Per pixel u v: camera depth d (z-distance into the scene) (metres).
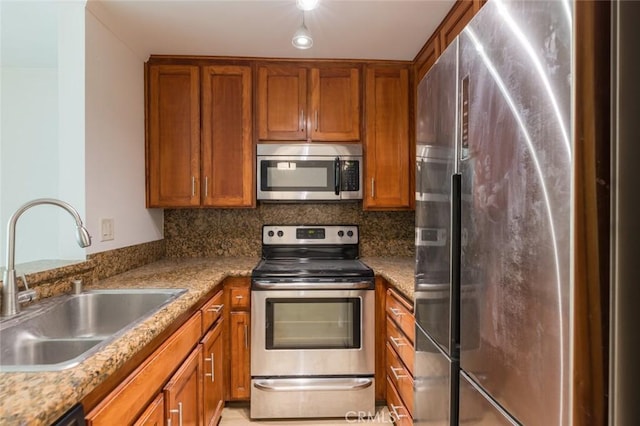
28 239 2.45
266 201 2.49
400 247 2.74
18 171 2.48
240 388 2.13
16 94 2.50
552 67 0.65
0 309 1.19
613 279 0.57
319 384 2.08
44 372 0.78
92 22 1.74
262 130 2.39
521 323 0.75
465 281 1.01
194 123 2.36
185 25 1.95
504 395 0.81
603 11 0.57
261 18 1.88
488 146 0.88
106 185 1.86
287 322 2.10
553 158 0.65
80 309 1.51
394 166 2.44
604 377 0.57
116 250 1.95
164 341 1.23
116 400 0.90
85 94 1.69
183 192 2.35
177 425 1.28
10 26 1.92
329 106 2.42
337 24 1.95
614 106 0.57
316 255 2.62
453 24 1.80
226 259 2.55
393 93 2.44
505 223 0.81
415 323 1.49
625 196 0.57
